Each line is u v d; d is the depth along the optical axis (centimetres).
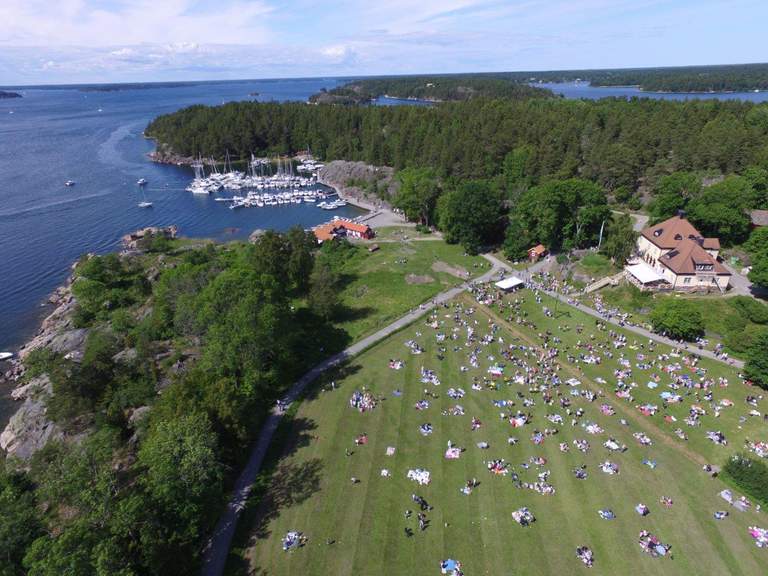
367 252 14250
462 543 5075
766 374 7306
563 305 10319
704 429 6644
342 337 9381
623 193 15288
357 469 6072
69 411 7250
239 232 17325
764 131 17212
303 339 9306
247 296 7431
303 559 4938
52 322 11112
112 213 19300
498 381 7781
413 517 5369
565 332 9231
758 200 12762
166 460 4878
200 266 10050
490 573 4762
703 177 14862
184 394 6109
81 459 5194
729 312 9250
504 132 19900
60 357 9094
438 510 5466
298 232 12444
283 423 6962
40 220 18338
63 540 3950
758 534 5125
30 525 4806
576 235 12725
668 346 8638
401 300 10912
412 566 4844
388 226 16912
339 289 11788
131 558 4284
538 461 6112
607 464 6028
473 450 6344
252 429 6662
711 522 5291
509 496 5634
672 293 10050
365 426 6838
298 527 5297
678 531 5184
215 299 7475
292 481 5925
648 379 7731
